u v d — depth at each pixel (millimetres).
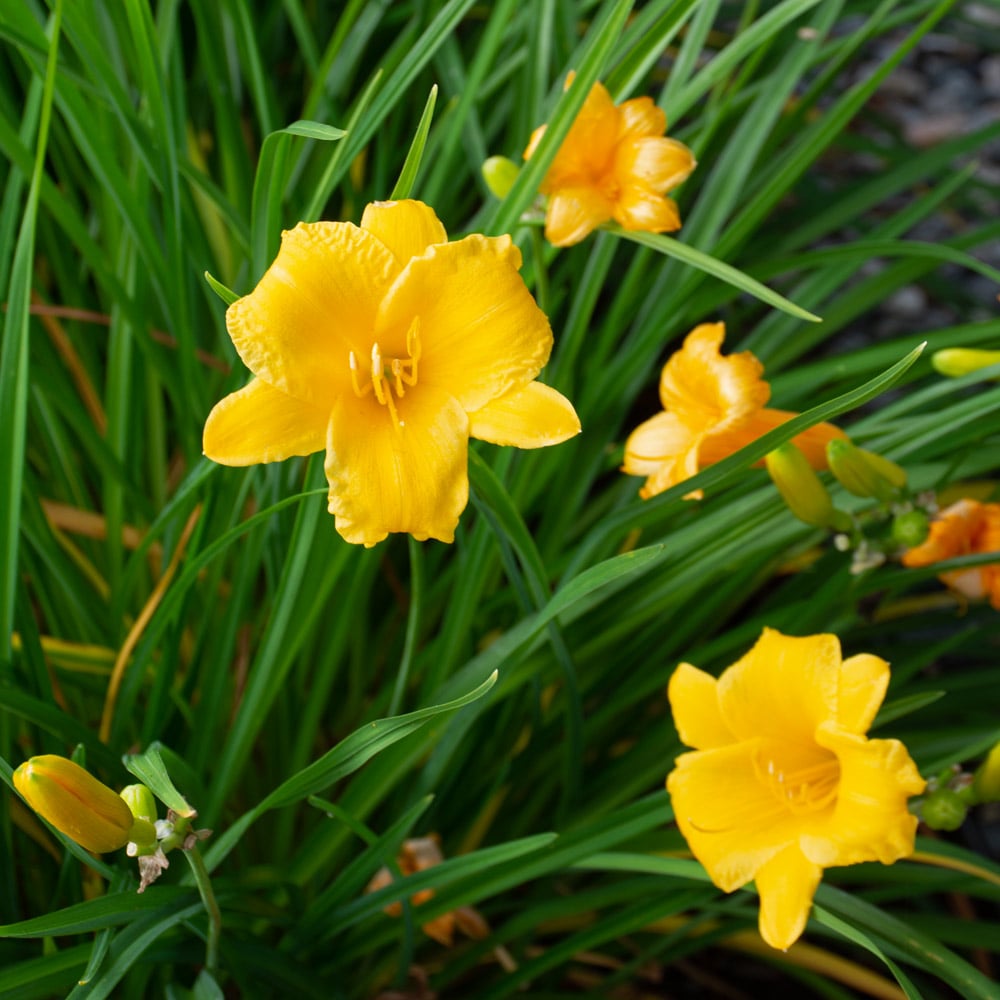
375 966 592
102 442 590
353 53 677
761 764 498
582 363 680
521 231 571
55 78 531
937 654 602
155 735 557
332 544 535
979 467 614
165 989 541
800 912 470
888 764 460
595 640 594
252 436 445
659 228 518
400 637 650
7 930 453
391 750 544
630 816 526
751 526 565
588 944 559
